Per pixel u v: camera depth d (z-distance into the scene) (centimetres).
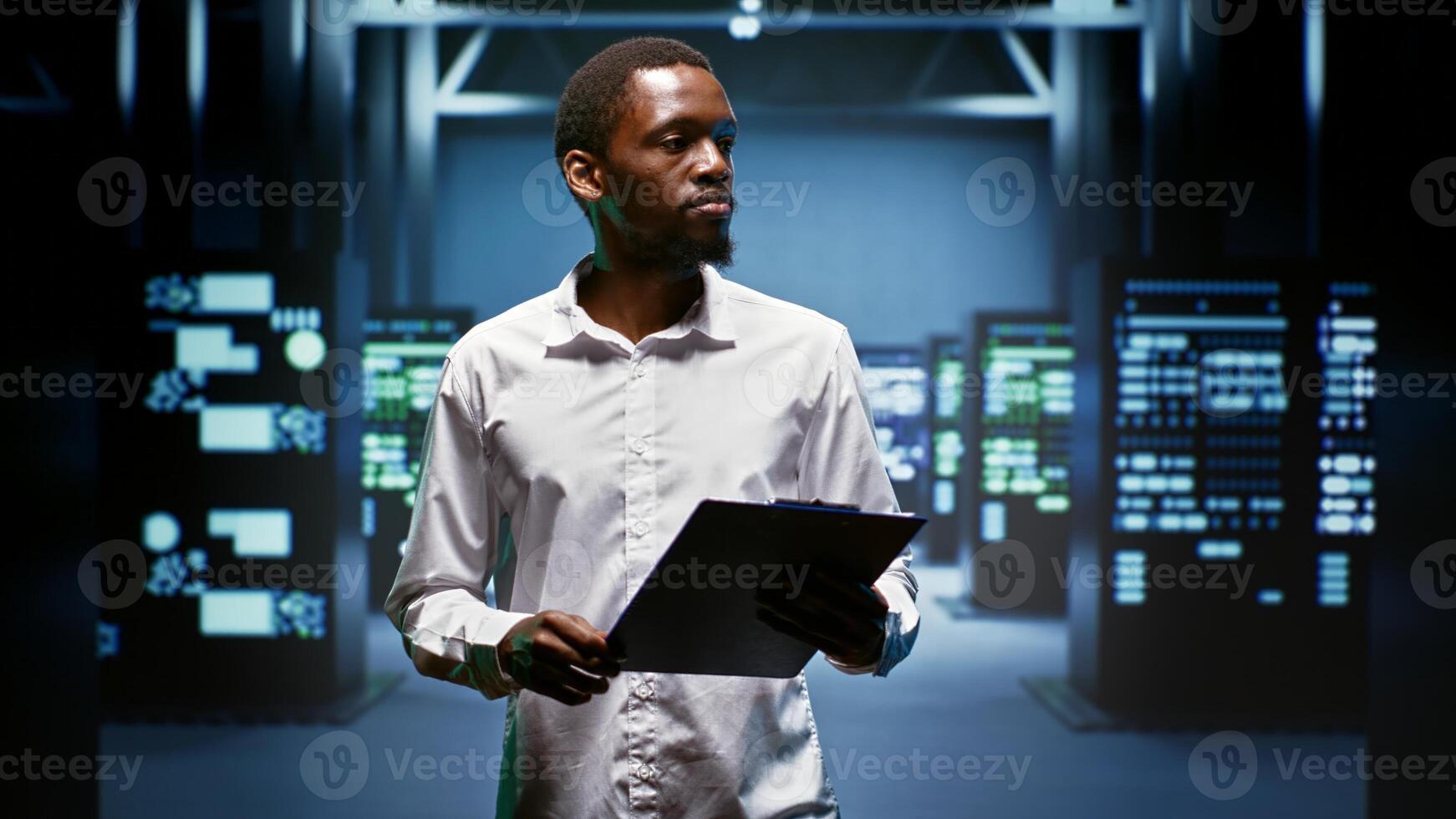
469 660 127
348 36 750
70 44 542
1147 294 636
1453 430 321
